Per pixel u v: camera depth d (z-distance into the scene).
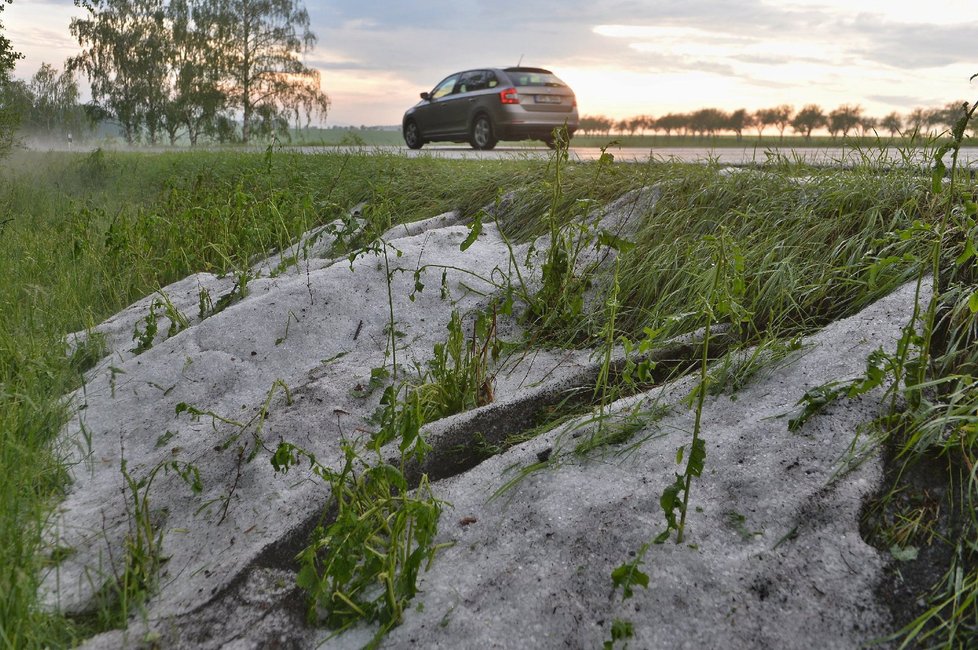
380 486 2.27
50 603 2.25
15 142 10.98
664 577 2.00
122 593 2.22
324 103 34.91
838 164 4.59
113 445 3.34
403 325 4.07
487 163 7.43
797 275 3.46
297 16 34.12
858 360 2.65
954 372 2.53
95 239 6.34
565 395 3.15
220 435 3.11
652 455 2.50
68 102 38.56
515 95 13.69
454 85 14.95
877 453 2.24
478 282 4.37
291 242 5.73
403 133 16.33
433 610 2.07
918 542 2.00
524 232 5.01
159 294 5.24
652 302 3.87
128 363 4.00
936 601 1.84
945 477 2.15
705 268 3.75
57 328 4.63
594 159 5.88
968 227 2.27
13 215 7.74
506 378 3.46
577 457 2.61
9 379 3.67
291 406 3.22
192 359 3.91
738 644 1.82
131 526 2.63
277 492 2.65
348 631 2.08
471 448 2.91
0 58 11.09
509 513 2.40
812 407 2.43
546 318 3.87
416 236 5.07
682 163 5.34
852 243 3.54
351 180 7.27
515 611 2.02
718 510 2.18
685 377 2.97
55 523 2.63
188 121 34.34
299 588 2.24
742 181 4.59
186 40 33.59
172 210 7.02
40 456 3.04
